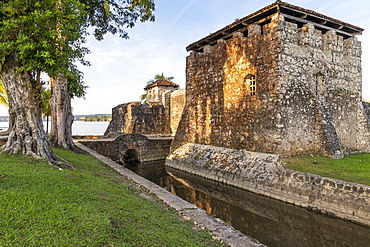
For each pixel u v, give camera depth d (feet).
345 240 23.61
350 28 48.44
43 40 21.83
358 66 50.93
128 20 45.93
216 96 53.21
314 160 37.65
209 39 55.88
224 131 50.75
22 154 25.04
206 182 45.57
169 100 97.25
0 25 22.22
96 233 11.43
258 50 43.32
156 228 14.28
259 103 42.98
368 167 33.47
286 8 39.88
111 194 19.29
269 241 23.80
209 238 14.60
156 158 70.74
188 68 62.95
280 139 39.19
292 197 31.27
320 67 44.80
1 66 23.90
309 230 26.13
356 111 50.11
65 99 45.88
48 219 12.01
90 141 61.00
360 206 24.88
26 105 25.72
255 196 35.81
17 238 10.02
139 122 89.35
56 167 23.62
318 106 42.98
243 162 42.34
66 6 23.47
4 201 13.10
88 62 42.11
